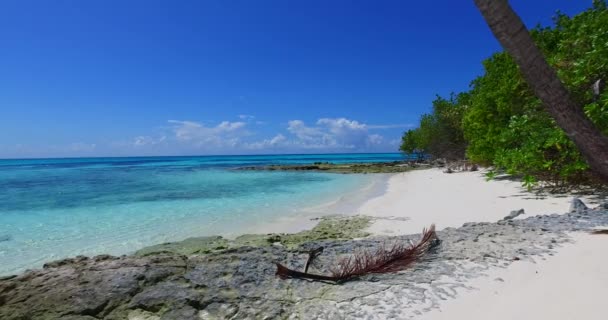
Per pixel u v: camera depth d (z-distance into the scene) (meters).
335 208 14.10
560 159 11.67
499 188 14.84
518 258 5.23
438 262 5.29
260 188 22.91
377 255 5.69
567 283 4.30
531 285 4.38
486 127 19.17
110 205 16.31
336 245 6.93
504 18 2.37
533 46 2.42
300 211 13.78
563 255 5.21
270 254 6.19
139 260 5.79
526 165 12.61
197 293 4.50
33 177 35.69
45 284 4.93
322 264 5.61
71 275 5.21
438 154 43.88
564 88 2.49
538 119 12.77
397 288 4.51
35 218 13.41
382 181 26.11
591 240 5.73
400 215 11.41
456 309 3.96
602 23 11.52
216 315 4.07
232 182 27.78
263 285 4.73
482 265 5.09
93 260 6.25
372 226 10.09
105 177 35.09
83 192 21.55
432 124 40.88
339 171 41.28
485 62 21.02
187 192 21.02
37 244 9.72
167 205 16.09
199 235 10.48
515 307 3.90
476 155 21.94
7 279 5.27
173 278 5.00
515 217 9.01
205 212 14.13
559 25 17.22
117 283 4.80
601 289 4.05
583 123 2.52
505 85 16.42
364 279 4.85
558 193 12.12
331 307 4.12
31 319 4.14
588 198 10.76
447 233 6.99
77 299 4.45
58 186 25.59
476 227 7.35
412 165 48.25
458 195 14.24
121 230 11.30
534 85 2.51
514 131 13.51
